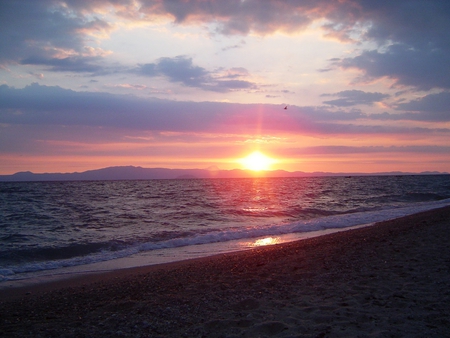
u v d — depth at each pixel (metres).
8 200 43.03
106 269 11.16
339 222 21.77
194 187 81.50
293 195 48.66
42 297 7.78
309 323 5.10
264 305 6.04
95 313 6.16
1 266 11.62
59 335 5.08
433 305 5.58
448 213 20.69
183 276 8.88
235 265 9.87
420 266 8.22
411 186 71.94
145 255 13.44
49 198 46.50
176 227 21.03
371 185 79.94
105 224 22.62
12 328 5.53
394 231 14.44
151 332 5.06
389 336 4.49
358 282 7.17
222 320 5.39
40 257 13.26
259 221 23.75
